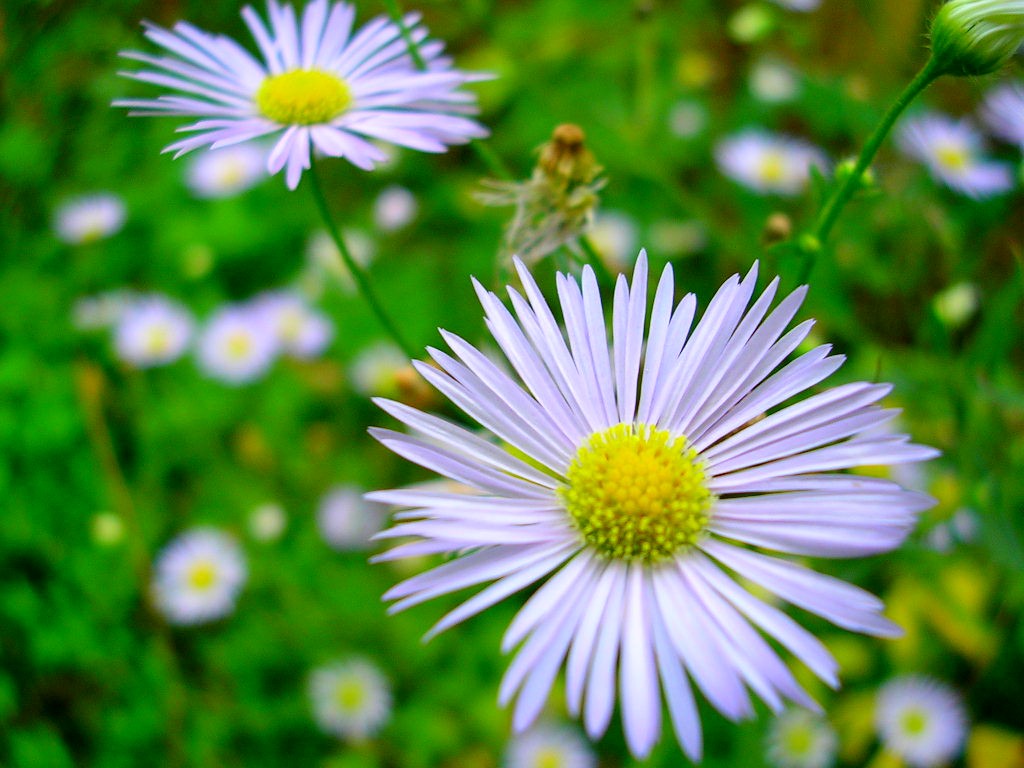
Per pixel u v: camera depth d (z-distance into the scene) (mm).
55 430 148
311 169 89
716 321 73
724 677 59
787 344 71
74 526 144
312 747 131
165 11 181
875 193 84
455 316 161
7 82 178
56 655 133
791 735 117
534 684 60
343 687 131
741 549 67
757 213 159
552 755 124
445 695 130
